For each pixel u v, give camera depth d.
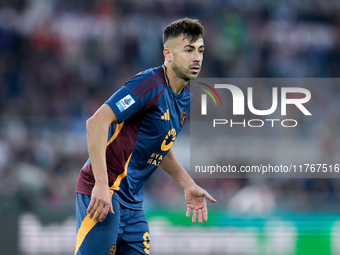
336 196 30.52
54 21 52.00
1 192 33.56
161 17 55.97
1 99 46.56
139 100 12.91
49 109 47.06
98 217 12.30
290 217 24.80
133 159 13.58
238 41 56.41
